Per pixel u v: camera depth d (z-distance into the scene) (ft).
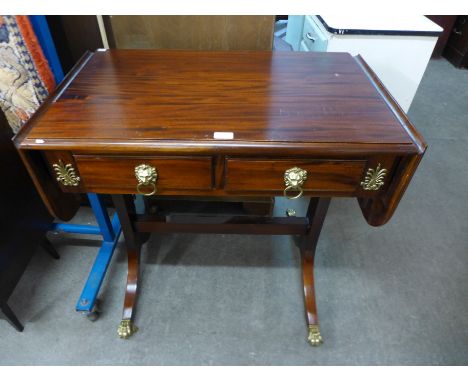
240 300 3.83
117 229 4.29
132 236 3.52
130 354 3.35
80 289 3.91
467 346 3.47
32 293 3.85
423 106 7.66
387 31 3.79
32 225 3.68
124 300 3.63
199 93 2.60
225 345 3.43
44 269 4.11
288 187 2.33
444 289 4.00
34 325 3.56
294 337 3.51
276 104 2.48
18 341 3.43
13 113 3.36
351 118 2.34
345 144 2.11
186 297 3.84
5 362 3.27
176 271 4.12
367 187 2.37
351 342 3.47
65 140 2.08
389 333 3.56
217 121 2.27
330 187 2.37
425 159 6.12
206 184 2.36
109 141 2.08
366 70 3.05
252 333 3.52
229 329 3.55
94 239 4.50
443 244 4.58
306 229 3.51
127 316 3.49
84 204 4.94
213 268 4.17
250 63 3.11
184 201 4.70
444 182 5.64
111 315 3.67
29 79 3.22
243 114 2.35
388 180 2.35
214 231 3.55
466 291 3.99
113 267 4.15
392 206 2.37
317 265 4.24
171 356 3.34
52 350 3.37
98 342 3.43
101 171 2.28
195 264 4.21
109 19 3.56
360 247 4.49
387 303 3.84
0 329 3.53
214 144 2.08
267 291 3.92
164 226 3.50
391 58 4.06
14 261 3.38
